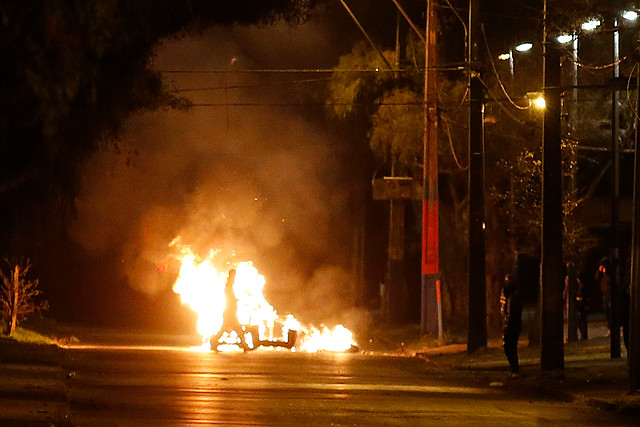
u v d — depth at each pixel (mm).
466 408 51625
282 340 100375
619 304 75312
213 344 85125
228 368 67250
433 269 98438
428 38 93562
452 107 103062
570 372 68000
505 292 69438
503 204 103250
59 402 47000
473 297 85438
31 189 35344
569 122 88438
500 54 97562
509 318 68750
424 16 110250
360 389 58062
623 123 100500
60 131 34094
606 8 74438
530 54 99812
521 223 92688
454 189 112938
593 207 121062
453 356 84812
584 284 94062
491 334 107188
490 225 106500
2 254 36938
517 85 99188
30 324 106438
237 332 85750
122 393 52312
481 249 85625
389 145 110062
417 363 80625
